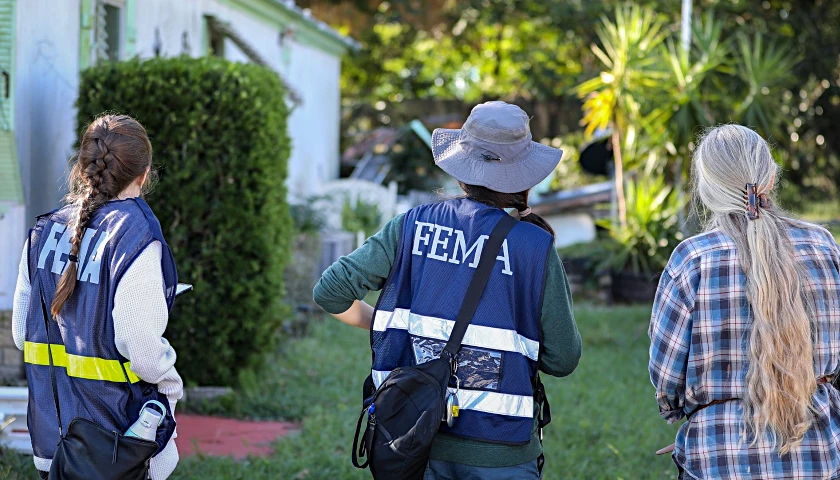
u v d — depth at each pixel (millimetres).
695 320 2549
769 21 17797
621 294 12078
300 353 7812
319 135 15312
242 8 10898
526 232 2658
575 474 5078
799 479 2486
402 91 23531
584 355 8516
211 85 6020
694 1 17438
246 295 6277
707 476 2535
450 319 2598
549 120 20797
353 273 2730
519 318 2629
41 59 6277
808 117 17312
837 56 17750
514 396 2580
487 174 2719
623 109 11102
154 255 2625
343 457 5062
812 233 2609
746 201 2582
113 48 7449
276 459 5074
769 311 2461
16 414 4734
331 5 22641
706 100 11195
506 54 22516
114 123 2744
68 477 2543
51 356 2670
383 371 2686
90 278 2609
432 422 2482
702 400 2568
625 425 6086
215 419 5961
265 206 6285
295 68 13617
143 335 2564
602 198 13859
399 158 17812
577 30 19516
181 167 6020
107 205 2688
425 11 22000
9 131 5805
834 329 2561
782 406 2447
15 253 6000
